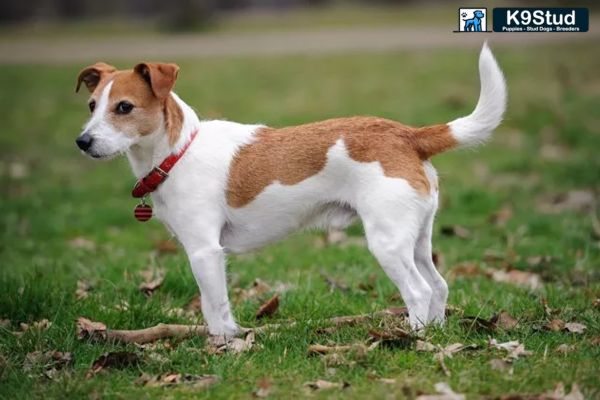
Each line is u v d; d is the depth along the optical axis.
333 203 6.95
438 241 10.78
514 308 7.62
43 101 21.44
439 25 34.94
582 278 8.83
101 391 6.01
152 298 8.13
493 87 6.85
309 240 11.16
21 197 13.48
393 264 6.60
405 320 7.01
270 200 6.94
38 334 6.95
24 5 44.19
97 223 12.20
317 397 5.75
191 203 6.87
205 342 6.92
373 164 6.67
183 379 6.25
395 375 6.10
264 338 6.92
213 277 6.87
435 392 5.72
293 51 28.22
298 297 8.16
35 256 10.66
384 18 38.84
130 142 6.84
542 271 9.27
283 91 21.31
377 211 6.61
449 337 6.70
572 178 13.29
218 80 23.02
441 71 22.92
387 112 18.12
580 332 6.83
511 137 16.31
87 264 10.05
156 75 6.77
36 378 6.25
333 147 6.80
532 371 5.97
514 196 12.66
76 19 44.81
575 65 22.80
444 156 15.30
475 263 9.57
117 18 45.19
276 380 6.09
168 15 39.69
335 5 48.66
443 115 17.56
